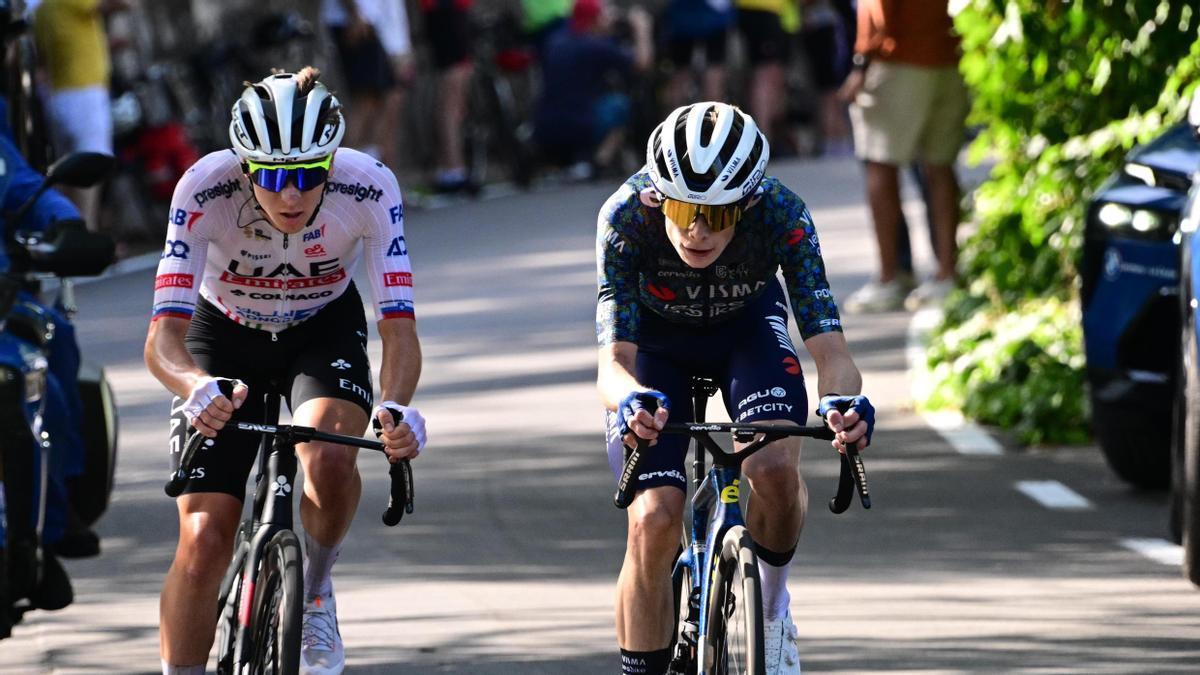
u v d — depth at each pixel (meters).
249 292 18.25
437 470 28.86
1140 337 25.34
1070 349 32.16
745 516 17.55
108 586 23.20
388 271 18.02
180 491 16.03
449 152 65.06
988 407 31.03
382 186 18.06
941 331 37.06
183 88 58.69
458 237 54.62
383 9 60.75
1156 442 25.94
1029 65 33.84
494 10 78.19
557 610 21.59
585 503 26.67
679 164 16.03
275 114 16.20
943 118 40.97
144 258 53.09
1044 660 19.34
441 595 22.30
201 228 17.56
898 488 27.14
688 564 17.52
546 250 51.47
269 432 16.23
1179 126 27.27
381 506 26.77
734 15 75.25
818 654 19.72
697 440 17.50
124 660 20.19
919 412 32.19
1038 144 35.75
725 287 17.70
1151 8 31.27
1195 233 21.80
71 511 22.95
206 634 17.30
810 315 17.38
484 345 39.00
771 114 75.19
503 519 25.86
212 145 58.50
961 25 34.09
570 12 74.50
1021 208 35.34
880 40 40.50
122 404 34.28
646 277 17.73
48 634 21.20
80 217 20.59
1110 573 22.59
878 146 41.03
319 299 18.50
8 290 19.59
